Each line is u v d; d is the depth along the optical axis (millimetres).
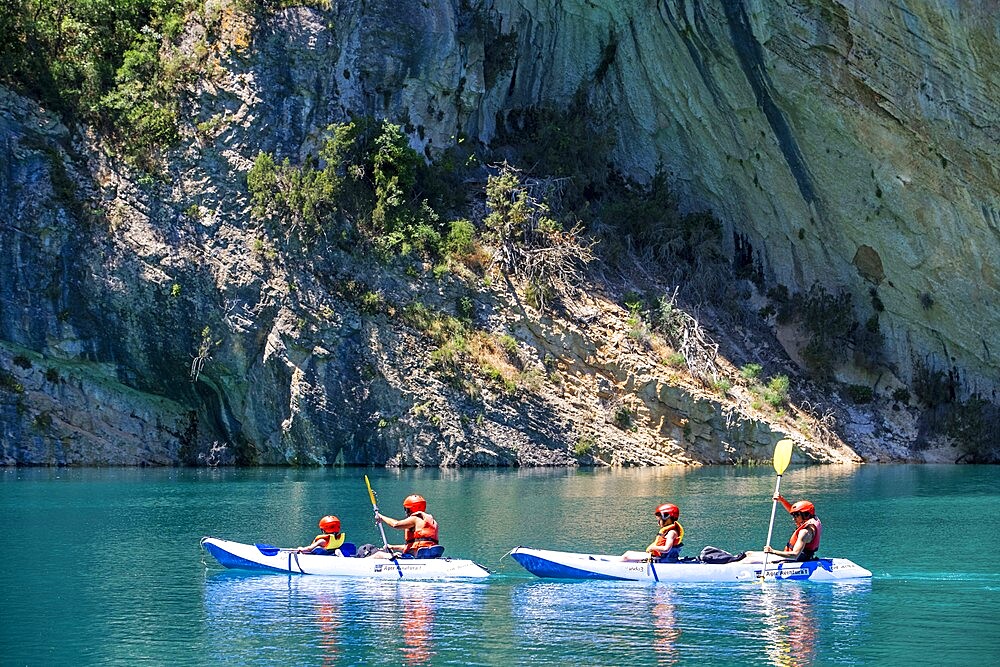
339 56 55062
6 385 48750
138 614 20656
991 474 50281
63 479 42906
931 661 18234
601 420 53219
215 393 50938
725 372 57031
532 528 30312
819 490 42156
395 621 20188
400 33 57062
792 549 24094
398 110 57219
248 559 24469
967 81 58594
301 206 51344
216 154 52156
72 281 49781
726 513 34000
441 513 33344
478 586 23141
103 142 51562
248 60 53281
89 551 26656
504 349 53281
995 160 59375
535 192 58688
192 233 50938
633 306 56469
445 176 57438
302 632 19500
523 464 51219
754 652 18562
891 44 58844
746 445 54875
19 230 49406
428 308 52688
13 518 31672
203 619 20312
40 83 51719
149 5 55625
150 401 50938
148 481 42156
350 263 52312
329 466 49781
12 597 21969
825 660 18219
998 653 18578
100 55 53750
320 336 50344
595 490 40031
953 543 29219
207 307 50281
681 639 19250
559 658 18156
